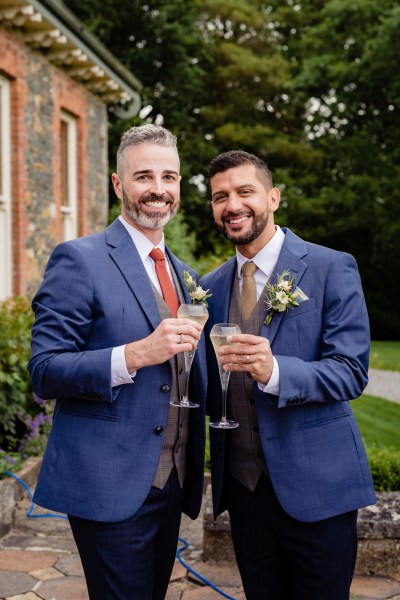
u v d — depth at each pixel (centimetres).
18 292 704
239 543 241
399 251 1908
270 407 223
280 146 2139
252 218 233
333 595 223
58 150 811
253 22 2278
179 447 229
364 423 687
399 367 1170
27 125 719
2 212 693
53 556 351
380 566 328
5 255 696
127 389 213
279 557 238
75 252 216
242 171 232
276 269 235
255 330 237
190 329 199
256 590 238
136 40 1833
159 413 216
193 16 1888
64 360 204
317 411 224
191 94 1972
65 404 219
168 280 235
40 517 411
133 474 210
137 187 223
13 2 620
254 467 233
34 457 492
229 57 2180
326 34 1811
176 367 229
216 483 240
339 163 2183
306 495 218
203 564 341
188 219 1994
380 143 1883
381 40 1494
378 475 400
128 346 203
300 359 219
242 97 2238
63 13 689
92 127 948
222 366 215
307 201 2080
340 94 1748
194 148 2066
